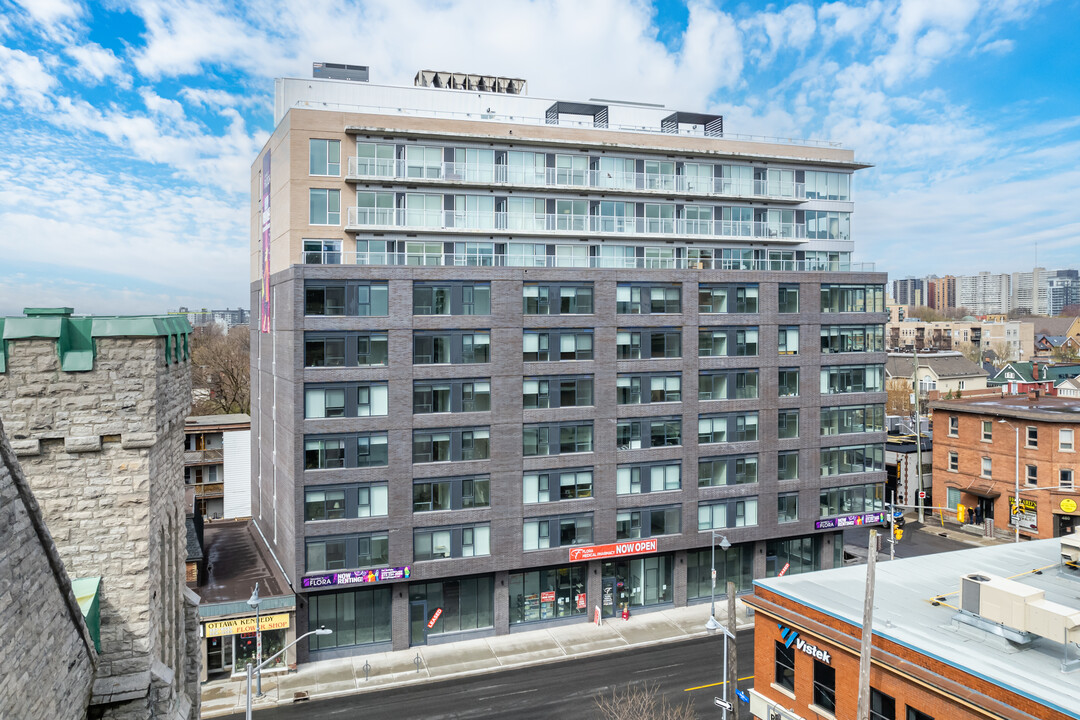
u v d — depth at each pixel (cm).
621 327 4991
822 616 2617
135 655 1402
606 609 5034
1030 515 6072
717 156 5650
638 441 5056
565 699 3809
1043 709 1878
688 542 5144
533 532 4788
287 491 4472
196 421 7044
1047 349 19538
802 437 5488
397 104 5406
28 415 1345
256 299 5791
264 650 4250
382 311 4447
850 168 6147
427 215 5031
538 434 4797
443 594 4653
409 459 4475
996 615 2286
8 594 956
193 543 4488
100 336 1374
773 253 5878
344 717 3641
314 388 4328
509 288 4678
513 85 6091
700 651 4447
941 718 2153
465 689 3962
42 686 1077
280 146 5072
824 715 2583
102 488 1391
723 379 5281
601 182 5431
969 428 6662
